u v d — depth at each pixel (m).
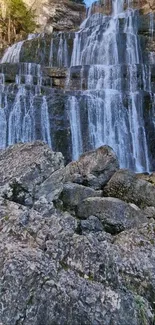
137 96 13.95
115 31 20.19
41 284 2.26
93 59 18.97
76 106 13.20
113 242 3.30
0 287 2.24
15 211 3.10
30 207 3.98
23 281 2.25
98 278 2.50
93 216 4.84
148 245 3.15
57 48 19.36
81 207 5.05
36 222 2.86
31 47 19.41
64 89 15.14
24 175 4.14
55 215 3.67
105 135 13.37
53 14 26.95
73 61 19.41
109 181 6.23
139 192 5.89
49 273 2.33
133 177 6.12
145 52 18.56
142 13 23.09
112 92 14.02
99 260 2.60
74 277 2.41
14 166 4.39
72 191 5.32
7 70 15.36
